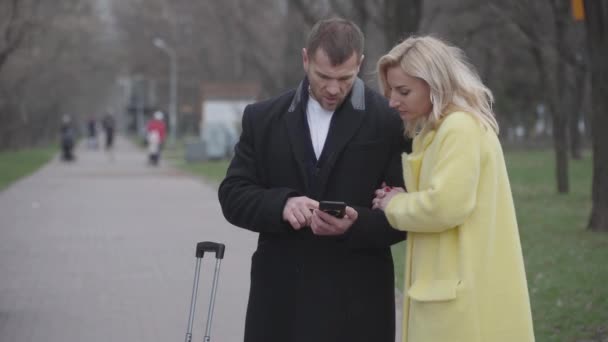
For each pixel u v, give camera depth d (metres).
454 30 23.81
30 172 34.94
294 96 4.55
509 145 49.81
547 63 22.17
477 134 3.90
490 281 3.93
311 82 4.36
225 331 7.97
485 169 3.93
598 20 13.28
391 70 4.06
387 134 4.43
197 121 76.69
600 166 13.93
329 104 4.38
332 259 4.41
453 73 3.96
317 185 4.42
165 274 10.86
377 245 4.29
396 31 18.08
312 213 4.24
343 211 4.10
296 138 4.46
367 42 20.62
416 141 4.11
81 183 28.23
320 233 4.22
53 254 12.71
